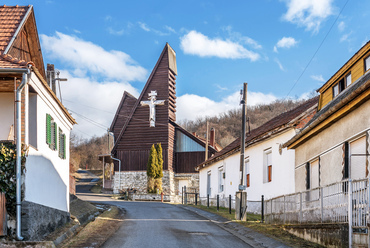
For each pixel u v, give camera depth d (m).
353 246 11.24
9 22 15.17
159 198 52.03
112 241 14.09
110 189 62.53
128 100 60.50
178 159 57.03
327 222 13.09
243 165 22.38
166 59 56.66
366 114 13.55
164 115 55.75
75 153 128.38
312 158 18.25
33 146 14.12
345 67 17.59
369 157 13.28
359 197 11.14
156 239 14.59
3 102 13.94
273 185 24.23
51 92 15.08
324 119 15.92
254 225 18.55
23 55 16.59
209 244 13.88
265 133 24.61
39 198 14.49
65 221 17.81
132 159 55.75
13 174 12.77
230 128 130.75
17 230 12.55
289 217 16.62
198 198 43.72
